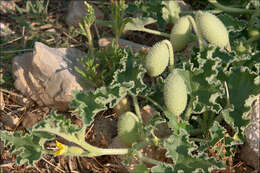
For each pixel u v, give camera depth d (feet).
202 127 1.94
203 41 1.99
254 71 1.96
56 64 2.08
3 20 2.43
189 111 1.91
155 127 1.91
